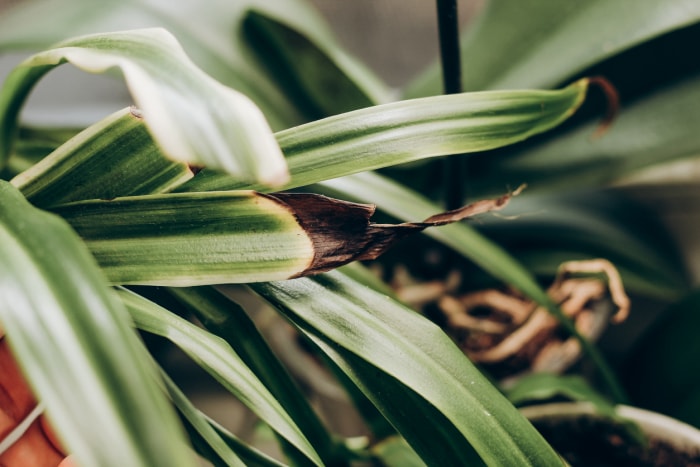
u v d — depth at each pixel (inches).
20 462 12.9
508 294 24.4
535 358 22.2
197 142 10.0
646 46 18.2
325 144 12.2
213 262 11.8
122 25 17.8
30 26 17.6
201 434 12.6
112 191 12.3
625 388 19.7
